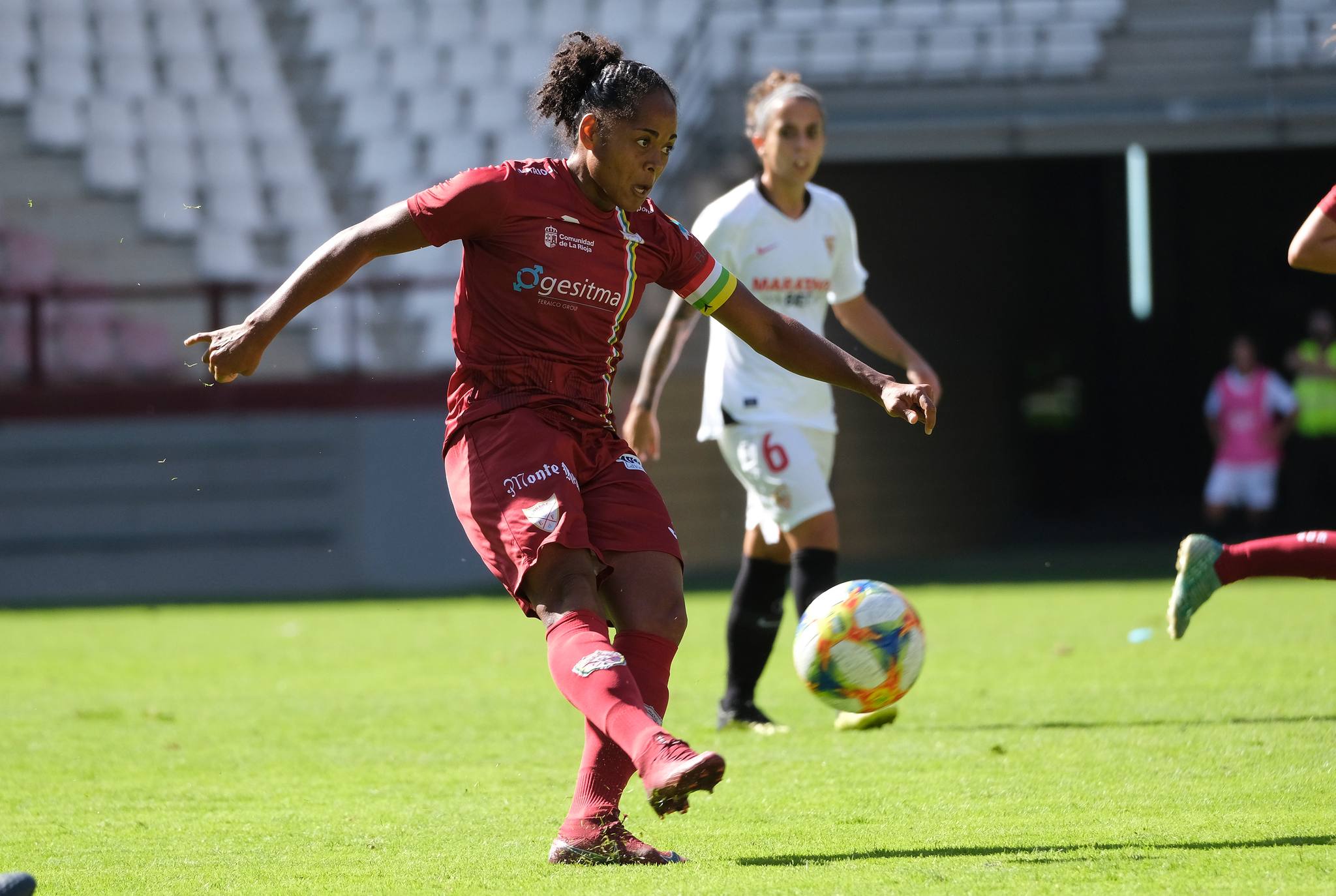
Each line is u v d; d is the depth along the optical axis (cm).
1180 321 8019
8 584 4703
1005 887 1005
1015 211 7000
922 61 5600
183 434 4712
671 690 2281
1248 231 7875
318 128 6062
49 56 6056
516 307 1152
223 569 4697
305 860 1179
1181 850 1098
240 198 5819
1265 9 5359
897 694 1531
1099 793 1346
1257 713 1772
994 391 6544
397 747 1784
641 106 1115
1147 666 2283
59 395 4741
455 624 3416
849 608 1523
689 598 3894
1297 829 1160
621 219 1175
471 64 6181
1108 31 5441
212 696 2302
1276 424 6016
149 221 5675
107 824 1361
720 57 5444
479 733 1875
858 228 5191
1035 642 2678
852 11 5694
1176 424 8094
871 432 5322
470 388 1182
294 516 4700
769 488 1842
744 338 1222
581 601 1098
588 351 1178
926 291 5750
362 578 4684
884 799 1361
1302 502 6912
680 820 1301
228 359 1102
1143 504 8081
